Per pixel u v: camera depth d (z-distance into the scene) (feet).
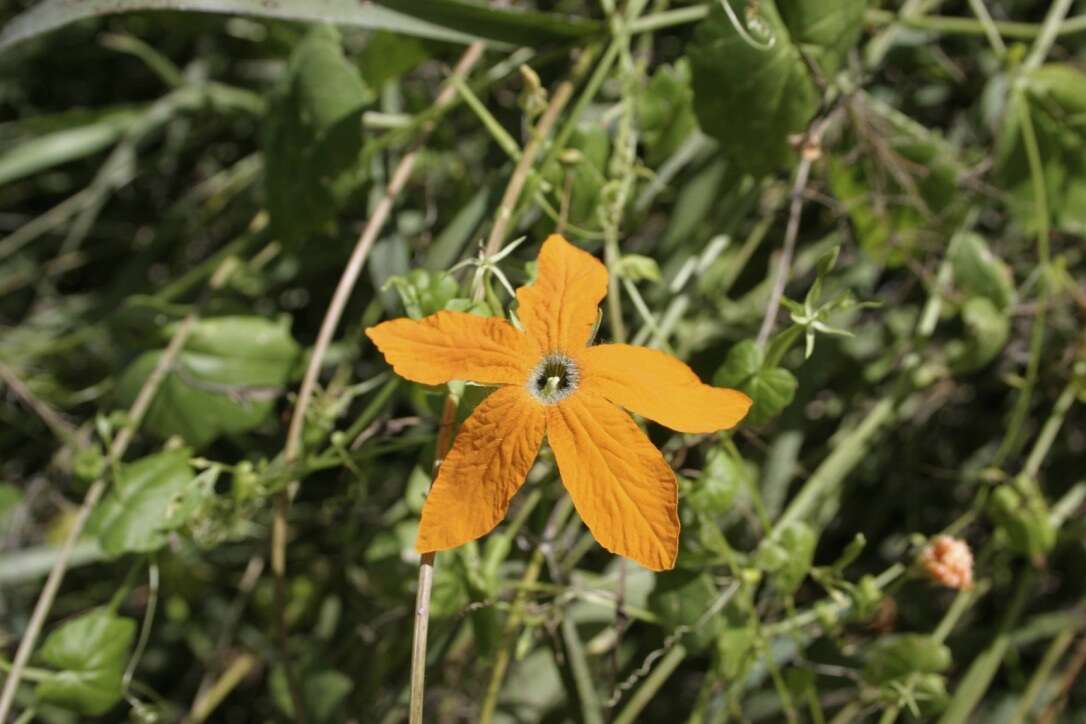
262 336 1.83
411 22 1.75
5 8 2.16
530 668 1.83
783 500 1.86
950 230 1.85
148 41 2.23
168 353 1.82
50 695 1.72
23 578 1.90
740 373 1.65
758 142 1.76
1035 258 1.92
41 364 2.00
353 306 2.00
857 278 1.91
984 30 1.86
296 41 2.02
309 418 1.75
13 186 2.18
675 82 1.79
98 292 2.18
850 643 1.84
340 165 1.79
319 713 1.84
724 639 1.71
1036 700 1.89
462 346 1.54
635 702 1.78
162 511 1.71
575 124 1.75
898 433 1.95
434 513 1.52
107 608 1.74
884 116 1.83
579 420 1.53
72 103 2.27
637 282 1.88
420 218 1.96
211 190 2.10
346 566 1.92
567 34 1.79
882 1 1.94
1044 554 1.83
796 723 1.73
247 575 1.90
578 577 1.81
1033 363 1.82
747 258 1.94
